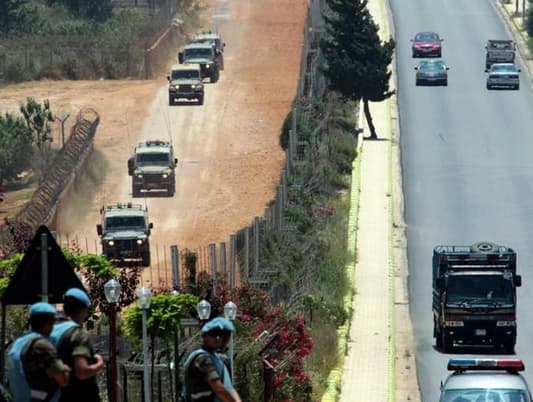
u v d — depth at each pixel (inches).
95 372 1733.5
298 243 7096.5
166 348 3636.8
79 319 1806.1
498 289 5999.0
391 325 6515.8
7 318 3484.3
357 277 7431.1
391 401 5221.5
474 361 3969.0
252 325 4586.6
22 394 1696.6
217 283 4921.3
